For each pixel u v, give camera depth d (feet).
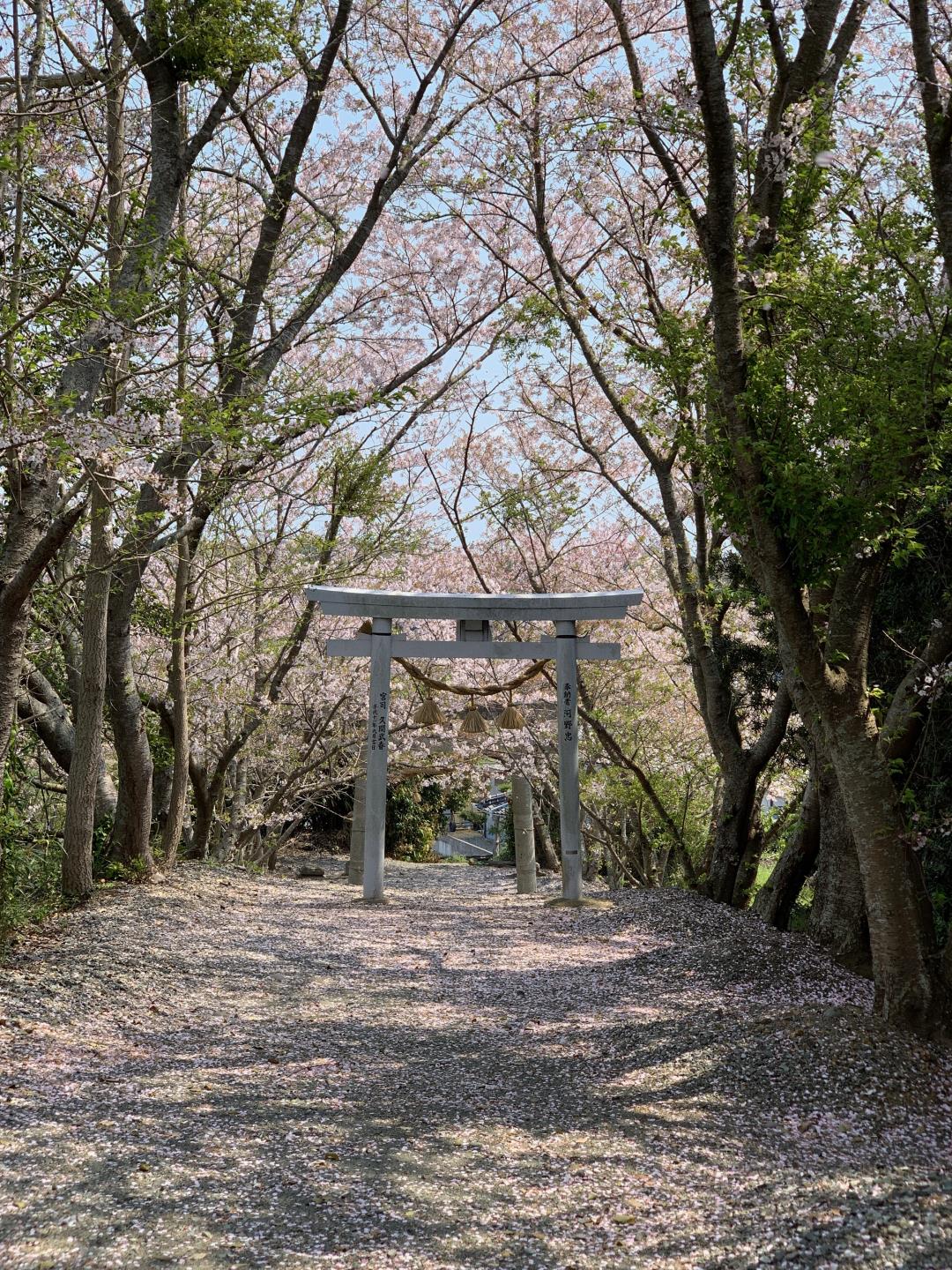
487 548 61.46
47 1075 17.85
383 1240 12.37
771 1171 14.58
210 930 33.71
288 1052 21.20
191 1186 13.48
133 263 27.99
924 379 18.44
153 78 30.01
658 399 33.35
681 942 33.58
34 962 25.79
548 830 82.69
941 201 19.58
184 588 41.16
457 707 62.23
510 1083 19.66
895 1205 12.77
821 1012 21.48
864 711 20.97
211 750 53.42
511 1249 12.25
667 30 41.39
